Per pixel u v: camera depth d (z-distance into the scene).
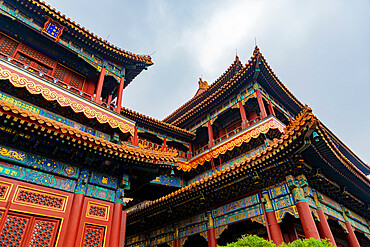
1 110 9.37
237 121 28.19
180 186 26.41
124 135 15.78
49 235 10.22
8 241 9.23
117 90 20.25
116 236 11.89
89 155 12.20
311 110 11.67
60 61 17.05
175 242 18.97
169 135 29.44
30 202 10.23
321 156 13.74
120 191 13.24
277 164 14.02
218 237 16.39
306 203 13.31
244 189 16.09
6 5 14.70
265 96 25.48
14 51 14.98
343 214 17.44
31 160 10.85
